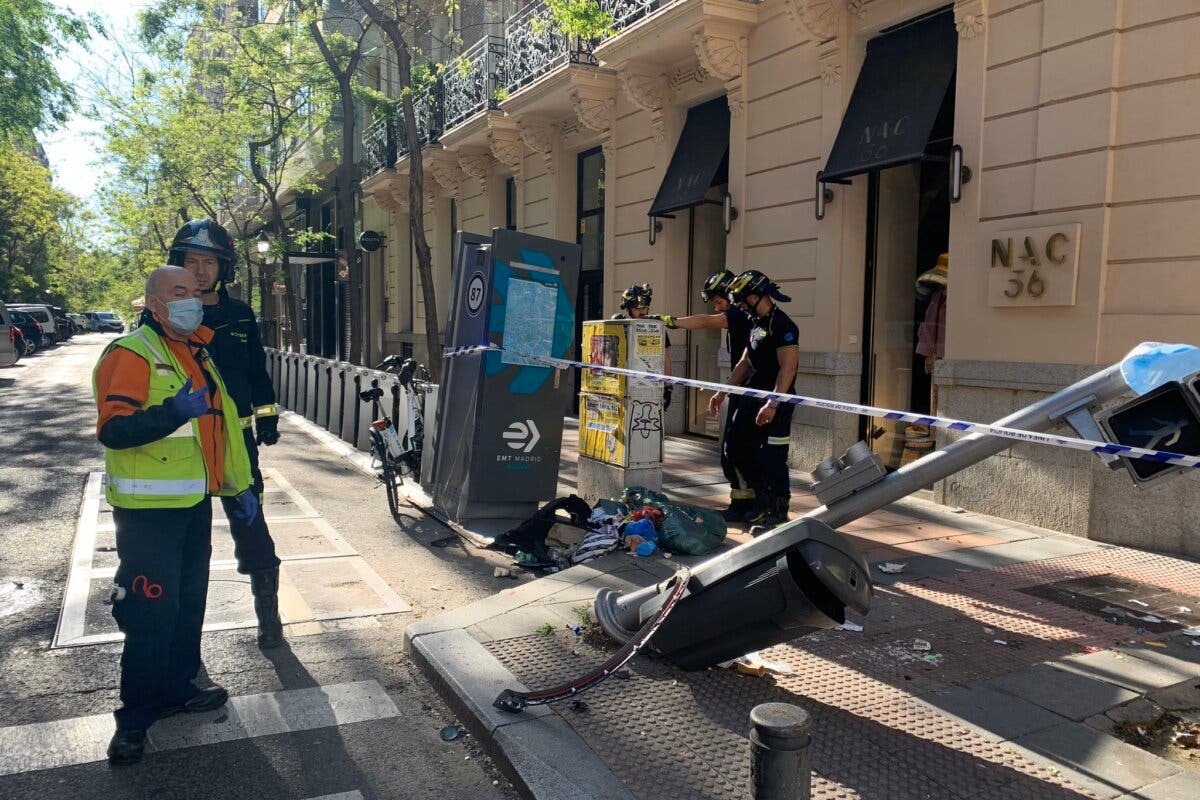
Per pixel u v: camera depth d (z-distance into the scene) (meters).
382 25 11.94
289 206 32.56
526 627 4.25
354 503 7.62
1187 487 5.59
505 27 14.48
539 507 6.94
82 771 3.09
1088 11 6.02
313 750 3.28
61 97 20.48
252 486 4.25
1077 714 3.34
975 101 6.91
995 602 4.70
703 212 11.01
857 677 3.68
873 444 8.52
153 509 3.18
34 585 5.11
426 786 3.04
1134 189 5.85
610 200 12.33
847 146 8.14
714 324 6.59
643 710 3.35
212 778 3.06
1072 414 2.91
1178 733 3.27
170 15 18.38
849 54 8.30
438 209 19.50
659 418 6.68
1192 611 4.55
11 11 18.88
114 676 3.88
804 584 3.19
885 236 8.38
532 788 2.84
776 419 5.90
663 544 5.61
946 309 7.25
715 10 9.09
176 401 3.12
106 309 94.19
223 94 23.12
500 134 14.72
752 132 9.53
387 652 4.23
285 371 15.77
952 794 2.77
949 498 7.20
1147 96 5.75
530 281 6.53
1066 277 6.16
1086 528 6.09
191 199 28.02
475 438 6.46
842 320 8.52
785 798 2.12
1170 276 5.68
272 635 4.25
